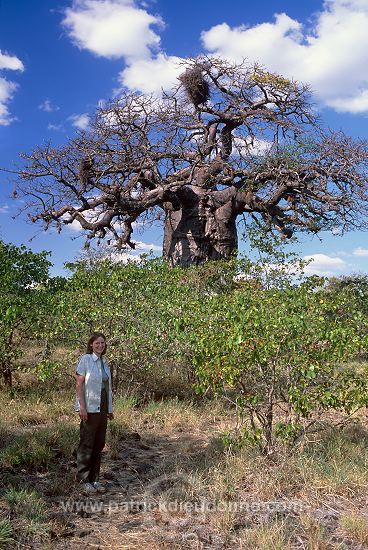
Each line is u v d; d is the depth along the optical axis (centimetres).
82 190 1758
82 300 934
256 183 1739
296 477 530
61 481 531
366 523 436
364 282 1134
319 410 601
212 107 1831
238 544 410
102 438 536
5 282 1034
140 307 923
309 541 399
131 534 429
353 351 584
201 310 802
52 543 408
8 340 1005
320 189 1697
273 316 604
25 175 1741
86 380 533
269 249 1049
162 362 979
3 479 522
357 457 591
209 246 1822
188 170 1872
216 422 811
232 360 571
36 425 750
